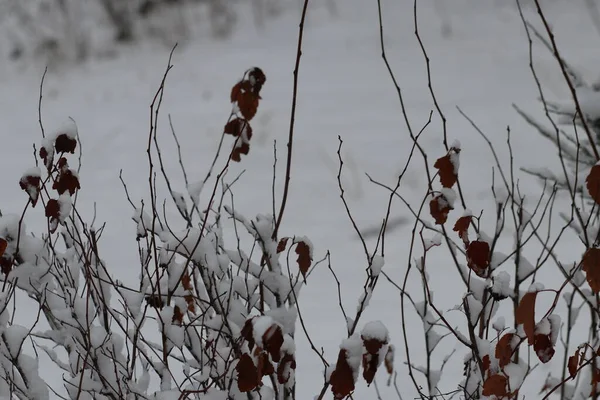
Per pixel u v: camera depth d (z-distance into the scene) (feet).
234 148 8.20
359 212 21.36
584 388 9.27
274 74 37.29
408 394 11.44
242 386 6.38
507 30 40.14
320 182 23.94
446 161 7.45
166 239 7.85
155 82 38.55
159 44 45.91
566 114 12.31
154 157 27.78
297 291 8.05
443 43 39.37
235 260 8.04
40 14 49.24
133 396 8.24
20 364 8.01
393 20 44.01
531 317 6.14
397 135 27.89
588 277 6.48
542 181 18.67
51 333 8.26
